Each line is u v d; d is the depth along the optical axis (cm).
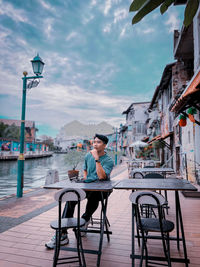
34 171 2794
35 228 410
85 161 373
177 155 1495
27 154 5912
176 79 1424
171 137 1712
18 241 348
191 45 1184
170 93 1644
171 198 722
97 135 342
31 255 300
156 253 306
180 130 1353
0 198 719
